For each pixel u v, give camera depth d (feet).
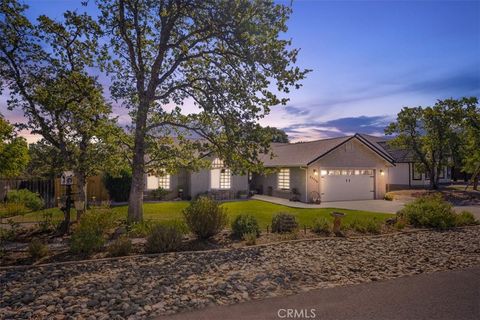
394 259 25.17
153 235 27.73
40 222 36.32
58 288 18.63
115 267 22.74
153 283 19.48
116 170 39.50
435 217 38.58
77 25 36.40
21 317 14.97
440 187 96.27
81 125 36.09
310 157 70.54
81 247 25.89
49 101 34.12
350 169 74.28
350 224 37.55
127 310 15.62
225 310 15.80
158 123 40.55
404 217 40.96
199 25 38.58
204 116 39.68
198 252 26.76
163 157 39.22
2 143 46.91
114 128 36.47
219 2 34.32
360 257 25.68
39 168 38.65
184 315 15.24
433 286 19.13
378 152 76.23
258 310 15.81
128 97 39.50
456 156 93.20
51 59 36.01
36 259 24.57
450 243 30.73
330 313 15.48
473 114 80.02
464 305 16.42
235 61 36.83
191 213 32.24
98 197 69.97
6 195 57.72
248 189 79.97
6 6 34.12
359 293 18.03
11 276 20.65
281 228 35.60
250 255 26.09
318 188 70.13
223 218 32.94
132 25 39.45
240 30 33.91
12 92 35.24
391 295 17.74
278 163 77.77
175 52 40.65
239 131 34.45
